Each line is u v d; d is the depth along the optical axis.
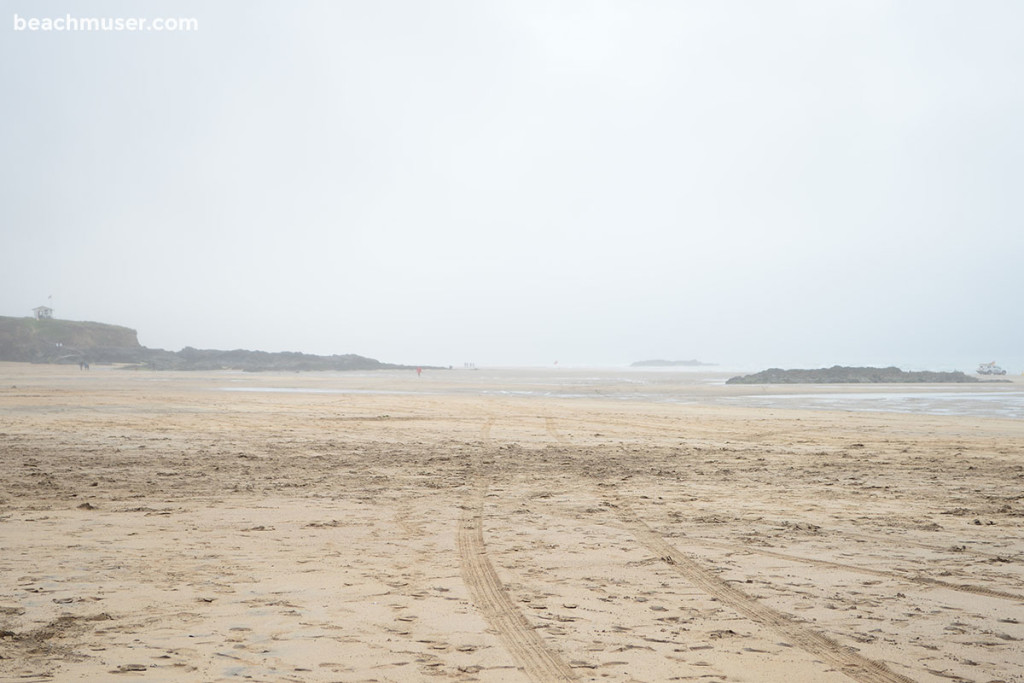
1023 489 12.25
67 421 23.45
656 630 5.35
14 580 6.46
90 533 8.48
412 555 7.65
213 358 156.00
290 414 27.80
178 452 16.52
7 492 11.23
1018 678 4.48
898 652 4.92
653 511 10.25
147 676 4.33
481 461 15.70
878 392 50.91
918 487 12.47
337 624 5.39
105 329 167.62
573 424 24.59
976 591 6.43
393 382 73.81
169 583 6.44
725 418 27.12
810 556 7.68
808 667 4.64
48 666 4.46
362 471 14.10
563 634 5.23
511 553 7.78
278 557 7.48
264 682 4.26
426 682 4.32
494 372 148.50
